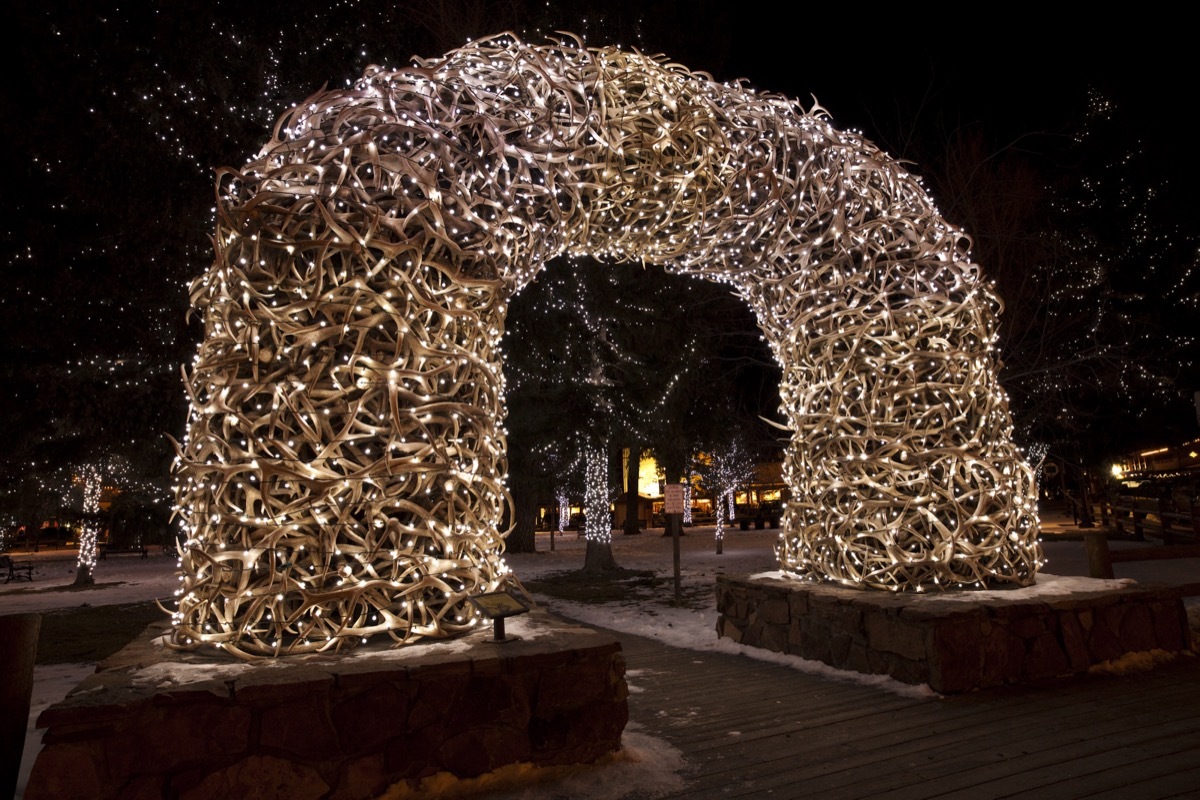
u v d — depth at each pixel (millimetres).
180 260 9961
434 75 3963
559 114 4281
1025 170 14320
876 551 5195
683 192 4531
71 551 28922
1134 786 3061
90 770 2564
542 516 37000
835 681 4910
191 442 3502
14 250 9195
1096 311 13781
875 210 5547
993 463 5172
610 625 8070
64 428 10383
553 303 12812
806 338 5641
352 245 3408
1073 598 4816
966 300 5219
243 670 3016
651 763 3410
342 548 3361
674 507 9578
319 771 2867
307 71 10859
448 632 3586
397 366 3457
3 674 2936
